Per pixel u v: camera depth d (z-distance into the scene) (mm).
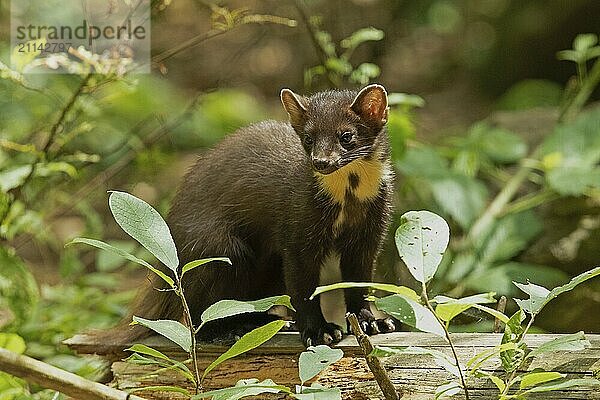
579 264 12469
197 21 17781
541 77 23812
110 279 12109
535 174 13234
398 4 22656
